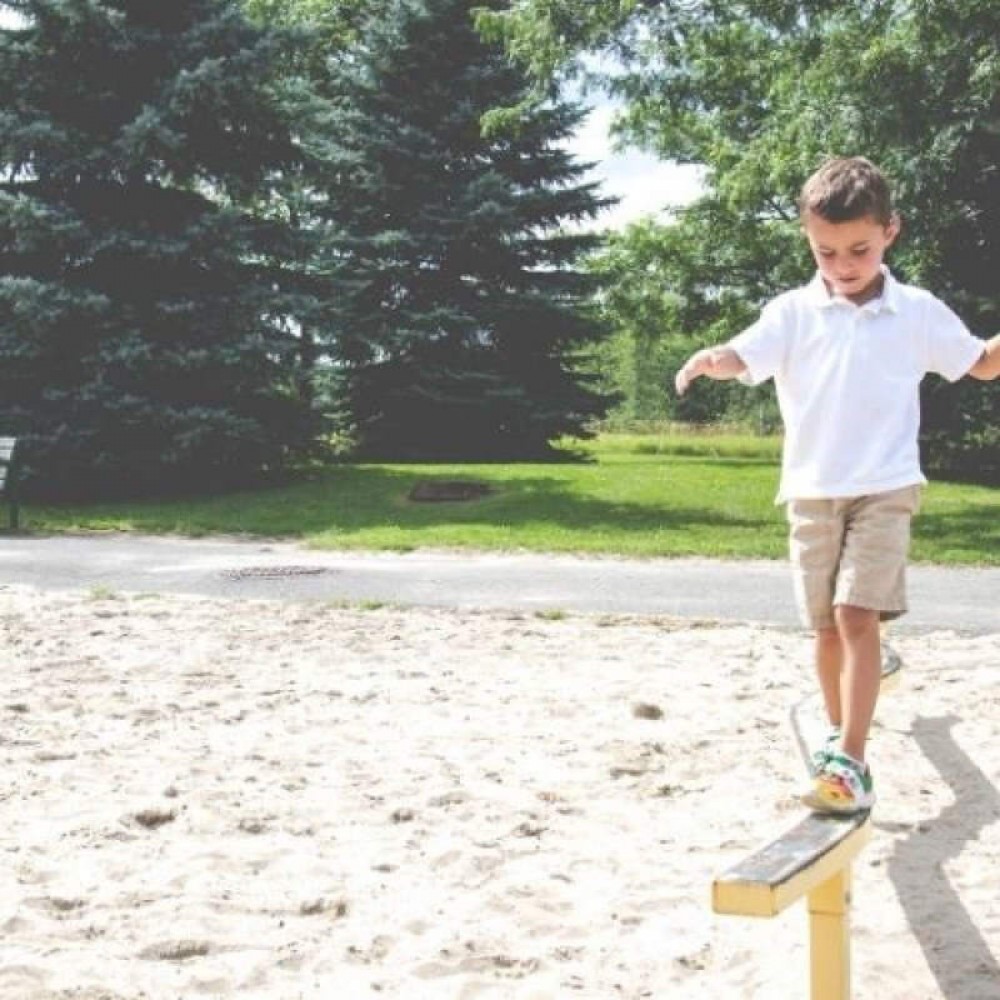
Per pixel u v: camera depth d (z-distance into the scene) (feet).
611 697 24.35
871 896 14.90
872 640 13.09
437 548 46.75
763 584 38.11
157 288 68.80
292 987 12.78
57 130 66.74
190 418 66.80
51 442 65.31
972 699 23.77
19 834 17.10
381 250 105.09
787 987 12.57
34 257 68.03
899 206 59.31
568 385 108.88
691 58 66.23
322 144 102.32
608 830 17.22
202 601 35.65
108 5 69.36
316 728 22.38
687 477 68.90
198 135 69.77
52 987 12.66
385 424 107.34
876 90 56.13
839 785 12.04
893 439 13.23
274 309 69.82
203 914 14.47
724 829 17.21
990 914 14.28
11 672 26.68
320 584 38.75
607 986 12.74
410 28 103.76
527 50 63.05
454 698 24.45
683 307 119.24
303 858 16.21
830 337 13.32
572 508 57.41
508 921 14.32
